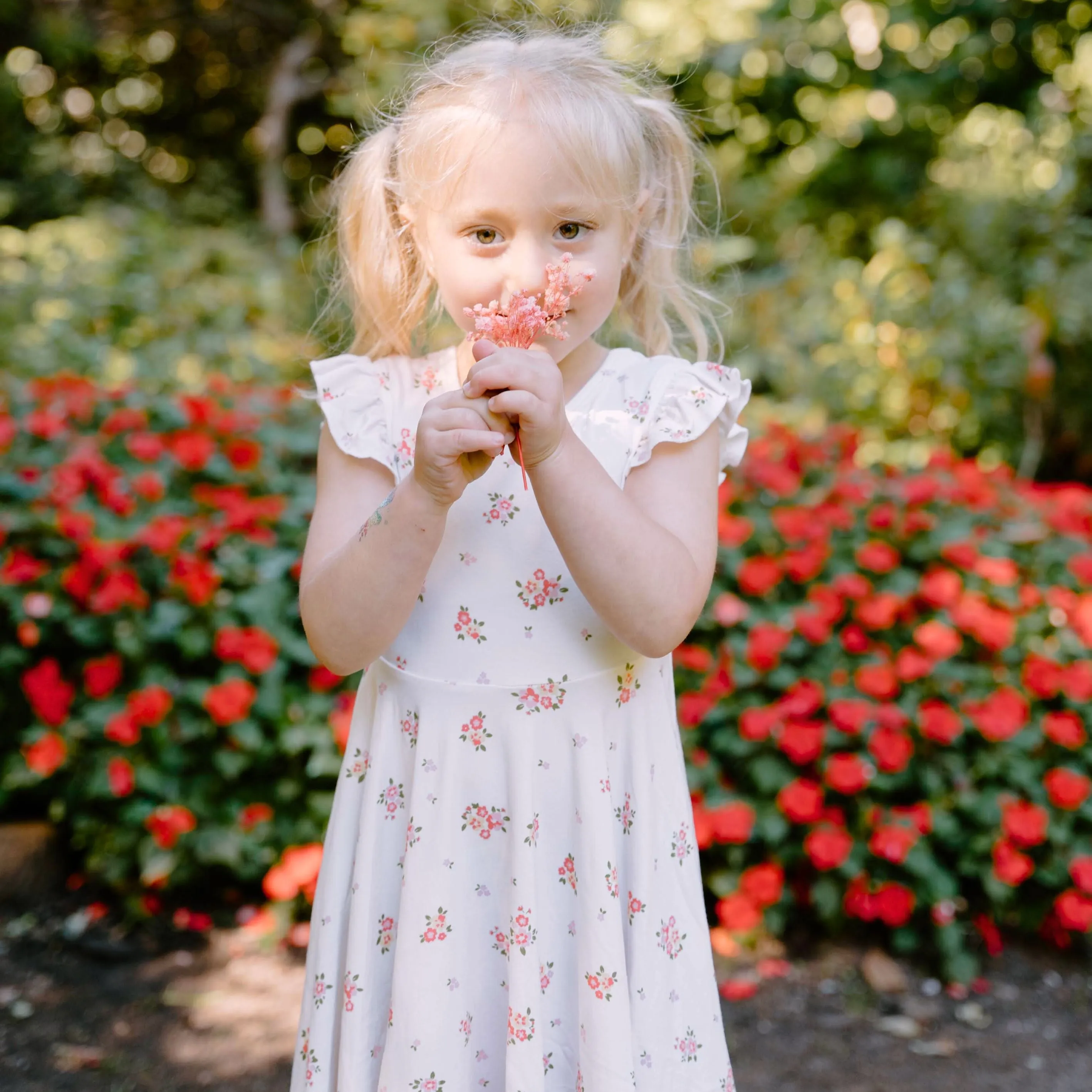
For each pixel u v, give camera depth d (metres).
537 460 0.98
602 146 1.06
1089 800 2.31
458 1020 1.12
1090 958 2.37
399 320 1.27
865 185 5.85
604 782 1.12
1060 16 5.46
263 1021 2.08
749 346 4.63
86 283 4.46
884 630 2.42
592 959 1.10
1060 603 2.52
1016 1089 1.96
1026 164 5.12
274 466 2.75
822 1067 2.01
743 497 2.66
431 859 1.11
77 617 2.32
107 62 7.07
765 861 2.37
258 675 2.31
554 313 1.00
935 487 2.56
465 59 1.14
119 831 2.31
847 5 5.68
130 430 2.71
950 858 2.35
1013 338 4.43
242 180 7.39
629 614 1.02
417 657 1.13
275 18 6.91
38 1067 1.92
